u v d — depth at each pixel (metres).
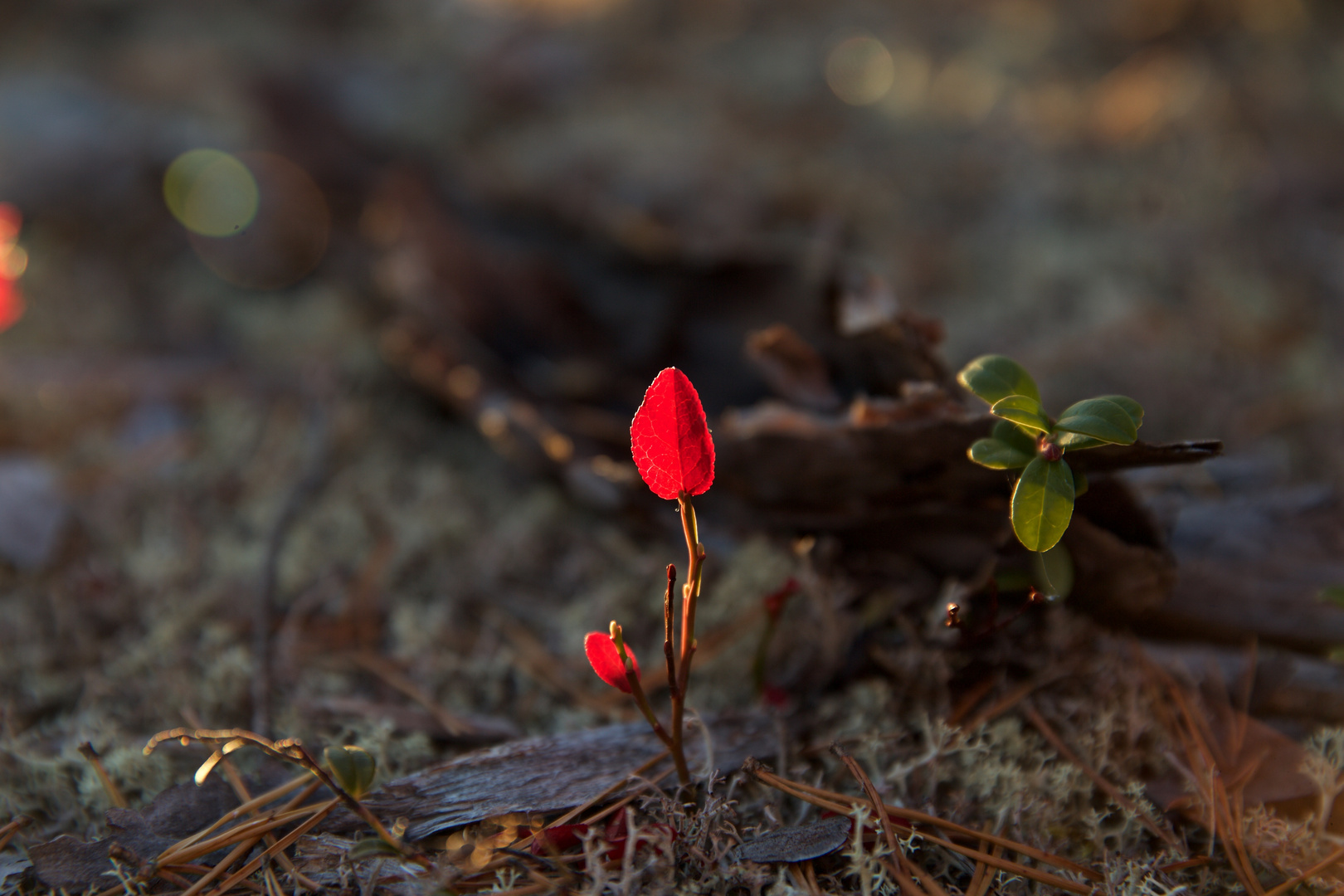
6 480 0.52
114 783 0.43
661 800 0.41
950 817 0.42
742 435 0.46
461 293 0.60
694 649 0.40
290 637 0.48
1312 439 0.54
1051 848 0.42
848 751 0.44
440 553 0.52
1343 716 0.44
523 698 0.47
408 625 0.48
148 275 0.74
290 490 0.53
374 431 0.59
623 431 0.53
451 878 0.40
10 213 0.53
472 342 0.57
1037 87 1.05
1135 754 0.43
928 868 0.42
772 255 0.57
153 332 0.68
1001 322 0.67
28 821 0.42
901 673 0.45
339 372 0.63
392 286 0.58
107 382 0.61
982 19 1.26
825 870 0.41
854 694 0.45
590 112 1.02
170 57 1.04
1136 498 0.43
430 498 0.54
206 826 0.42
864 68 1.13
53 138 0.83
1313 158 0.82
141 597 0.50
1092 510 0.43
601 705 0.46
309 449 0.56
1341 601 0.43
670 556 0.50
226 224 0.73
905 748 0.44
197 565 0.51
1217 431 0.55
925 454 0.44
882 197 0.83
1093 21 1.19
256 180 0.75
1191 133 0.87
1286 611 0.46
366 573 0.51
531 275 0.62
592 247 0.64
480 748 0.45
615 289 0.62
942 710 0.44
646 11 1.28
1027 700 0.44
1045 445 0.40
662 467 0.39
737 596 0.48
